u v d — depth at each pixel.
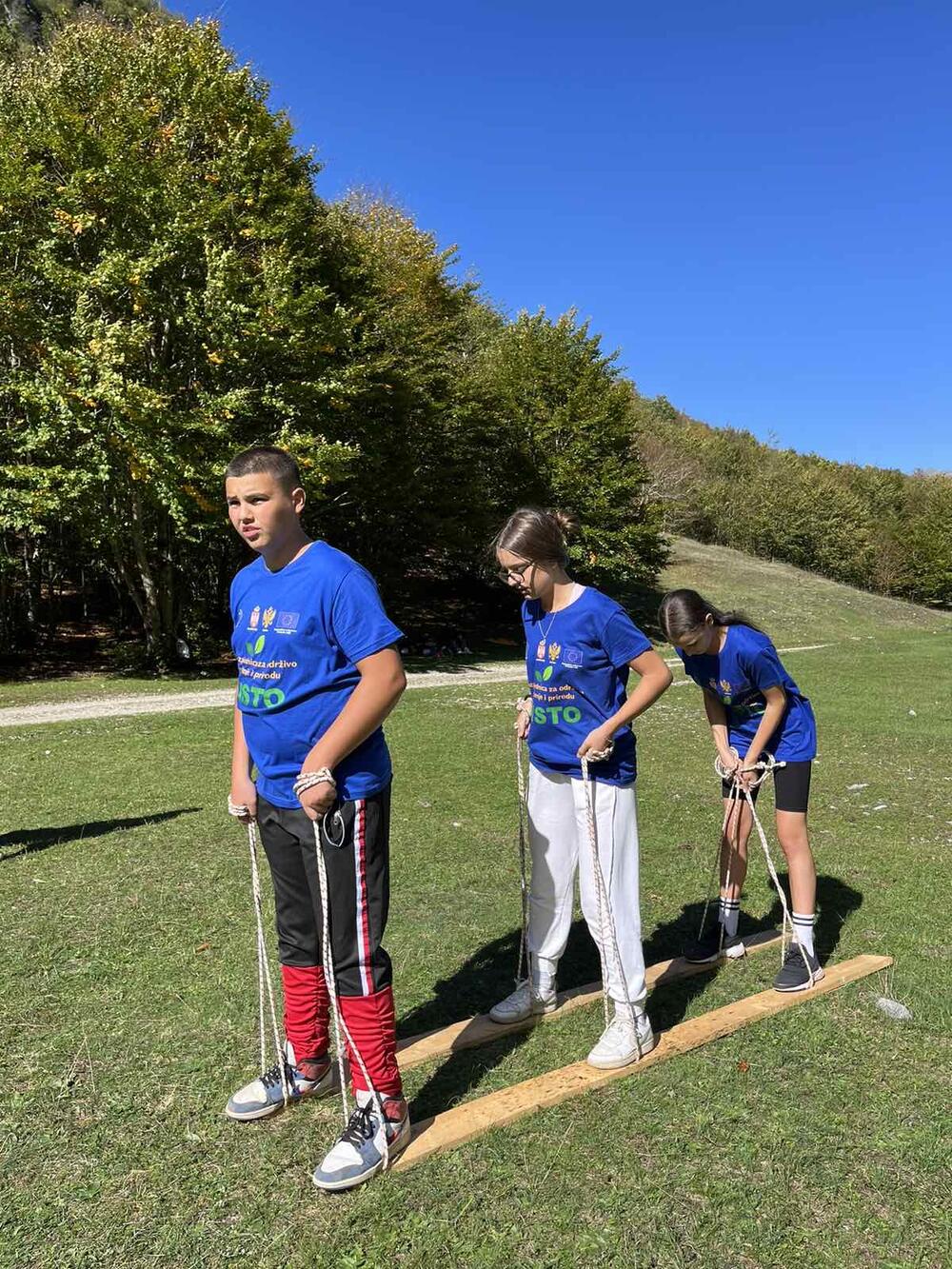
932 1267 2.23
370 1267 2.20
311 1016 2.85
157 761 8.96
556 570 3.12
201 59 18.38
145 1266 2.21
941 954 4.22
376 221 32.38
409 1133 2.65
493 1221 2.36
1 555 18.77
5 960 4.00
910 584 53.78
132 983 3.77
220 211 16.94
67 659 20.16
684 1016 3.58
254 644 2.58
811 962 3.72
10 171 15.67
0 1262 2.20
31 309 16.05
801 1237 2.32
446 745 10.04
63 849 5.75
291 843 2.67
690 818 7.01
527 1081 3.01
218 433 15.82
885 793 8.02
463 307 32.81
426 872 5.41
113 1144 2.68
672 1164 2.60
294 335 16.91
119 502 17.27
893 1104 2.92
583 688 3.09
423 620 29.00
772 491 54.91
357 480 21.91
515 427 30.16
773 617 36.56
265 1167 2.58
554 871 3.35
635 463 31.98
